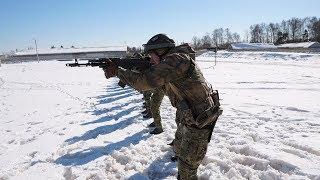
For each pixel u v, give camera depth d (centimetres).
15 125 1048
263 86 1673
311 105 1085
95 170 543
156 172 536
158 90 728
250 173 495
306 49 8169
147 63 385
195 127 397
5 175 550
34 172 555
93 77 2923
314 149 588
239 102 1160
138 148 631
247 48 9256
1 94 1892
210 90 402
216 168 516
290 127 780
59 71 3788
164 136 727
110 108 1190
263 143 648
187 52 390
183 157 407
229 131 742
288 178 464
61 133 834
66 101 1527
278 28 13475
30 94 1856
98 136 769
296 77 2128
